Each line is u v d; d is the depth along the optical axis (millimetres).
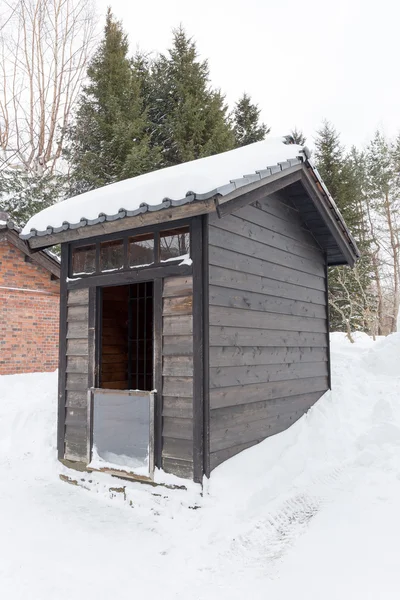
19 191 16719
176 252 4891
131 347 7121
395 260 23859
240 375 5094
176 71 22016
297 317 6547
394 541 3365
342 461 5262
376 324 21922
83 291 5773
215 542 3891
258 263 5621
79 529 4297
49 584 3334
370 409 6699
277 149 5973
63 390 5863
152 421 4805
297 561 3400
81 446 5598
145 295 7105
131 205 4570
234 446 4938
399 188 25000
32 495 5176
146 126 20188
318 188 6402
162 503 4609
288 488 4785
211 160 5844
